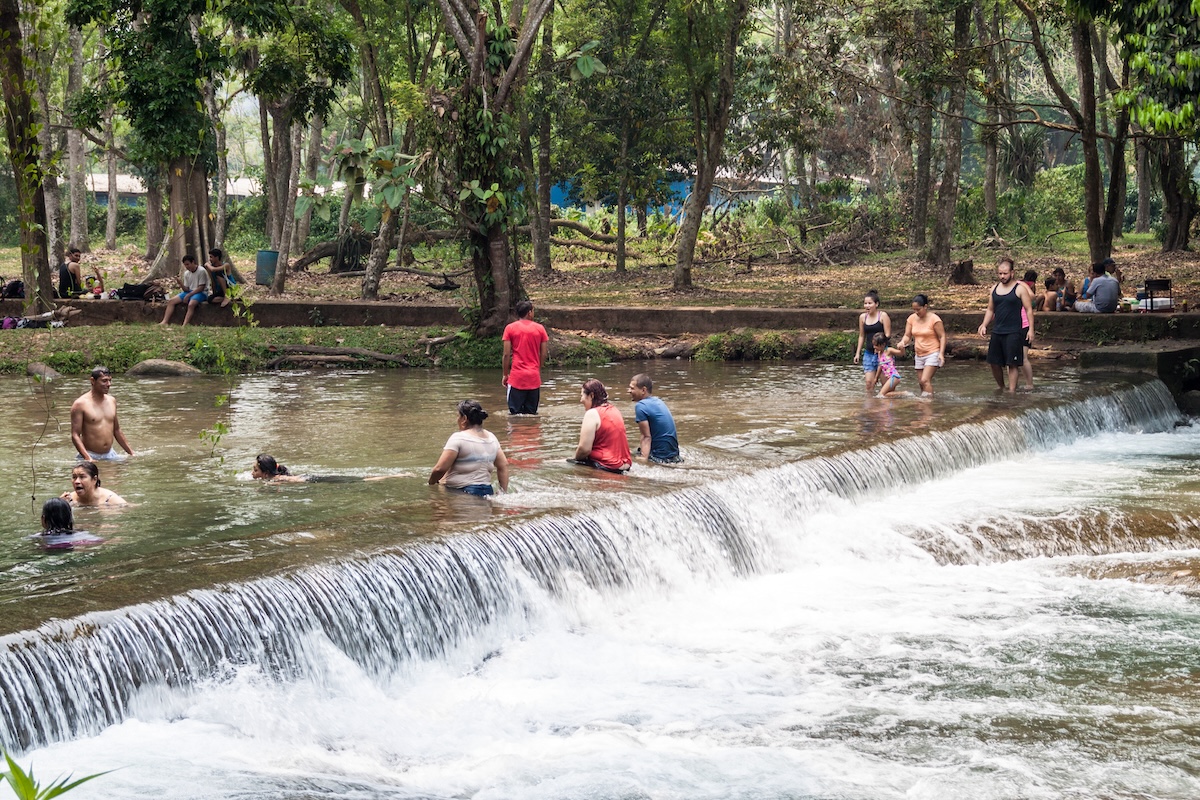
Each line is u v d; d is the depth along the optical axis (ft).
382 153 44.80
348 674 24.66
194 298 81.76
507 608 28.89
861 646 30.14
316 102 99.09
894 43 93.91
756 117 131.95
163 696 22.07
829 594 34.63
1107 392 59.77
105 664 21.33
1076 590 35.22
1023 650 29.91
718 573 34.99
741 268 137.69
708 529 35.29
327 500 33.88
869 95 164.45
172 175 98.89
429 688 26.25
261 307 83.05
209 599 23.34
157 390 62.03
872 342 59.52
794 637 30.81
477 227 74.02
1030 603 33.96
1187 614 32.91
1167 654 29.58
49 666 20.52
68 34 128.57
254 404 56.29
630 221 180.45
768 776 21.83
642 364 77.20
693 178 148.15
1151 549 38.83
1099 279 76.28
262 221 175.83
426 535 28.71
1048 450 53.62
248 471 38.70
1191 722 25.02
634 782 21.38
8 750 19.58
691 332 83.46
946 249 124.88
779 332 80.79
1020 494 43.75
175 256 111.55
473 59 71.20
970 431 49.39
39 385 63.10
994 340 59.16
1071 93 207.21
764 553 37.01
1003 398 57.16
